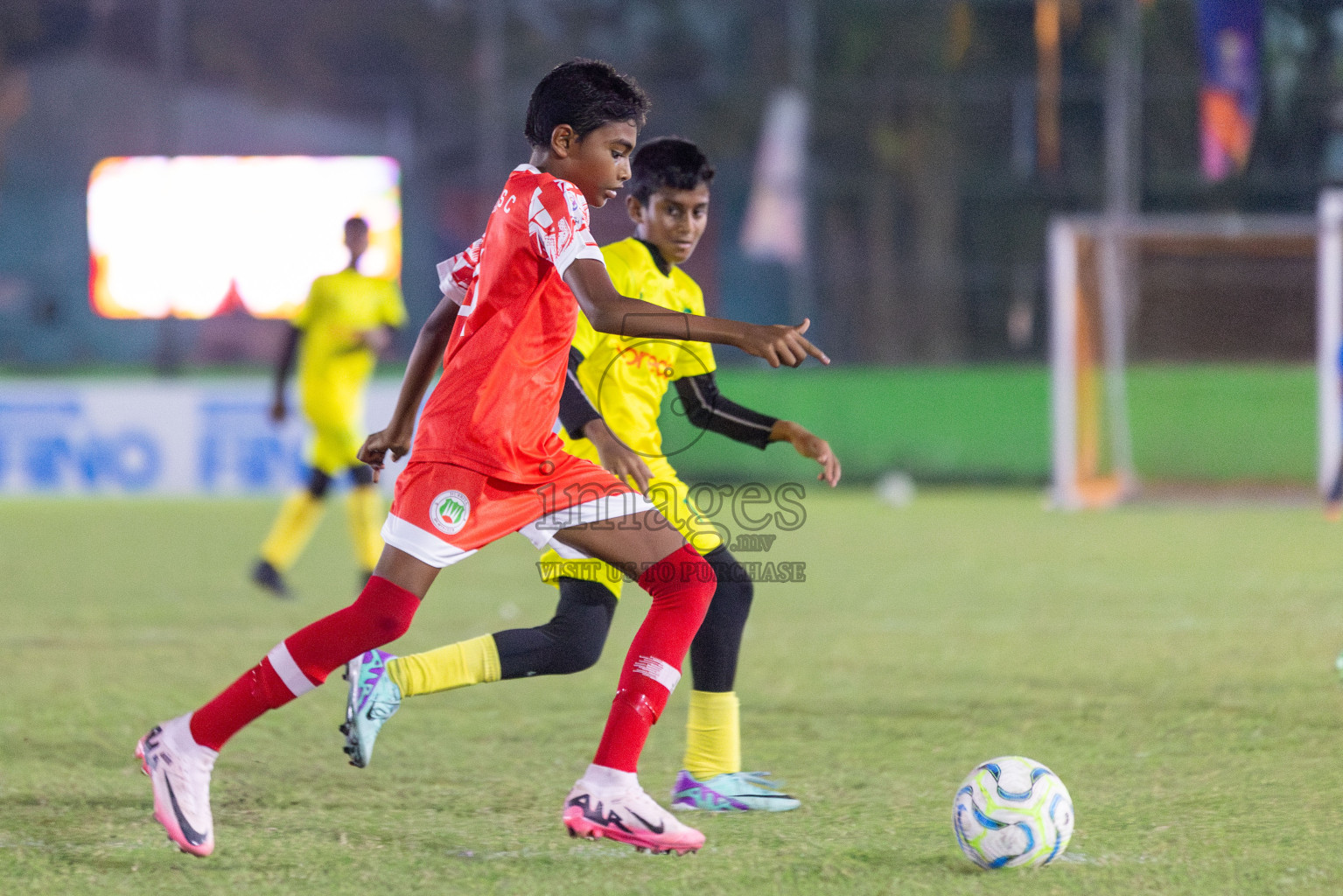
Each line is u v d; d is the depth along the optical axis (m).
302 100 78.00
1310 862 11.69
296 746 16.52
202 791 11.38
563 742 16.70
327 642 11.21
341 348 29.44
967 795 11.62
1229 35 64.44
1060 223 52.41
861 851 12.14
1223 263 59.44
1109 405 59.44
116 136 77.50
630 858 11.95
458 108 67.69
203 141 78.00
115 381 59.66
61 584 32.28
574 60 11.74
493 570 35.62
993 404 59.88
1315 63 66.88
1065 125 69.62
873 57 77.38
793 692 19.70
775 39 78.12
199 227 65.56
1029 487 59.50
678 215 13.97
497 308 11.35
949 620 26.34
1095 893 10.92
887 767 15.40
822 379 60.28
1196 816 13.24
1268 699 18.86
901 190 74.12
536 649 12.73
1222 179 67.44
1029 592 30.19
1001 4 76.50
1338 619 26.05
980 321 64.38
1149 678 20.48
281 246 65.44
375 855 12.02
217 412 57.47
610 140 11.53
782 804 13.69
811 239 64.81
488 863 11.79
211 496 56.78
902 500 54.28
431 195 65.62
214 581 33.00
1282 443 59.28
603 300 10.70
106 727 17.55
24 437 57.09
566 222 10.99
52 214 66.75
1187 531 43.03
